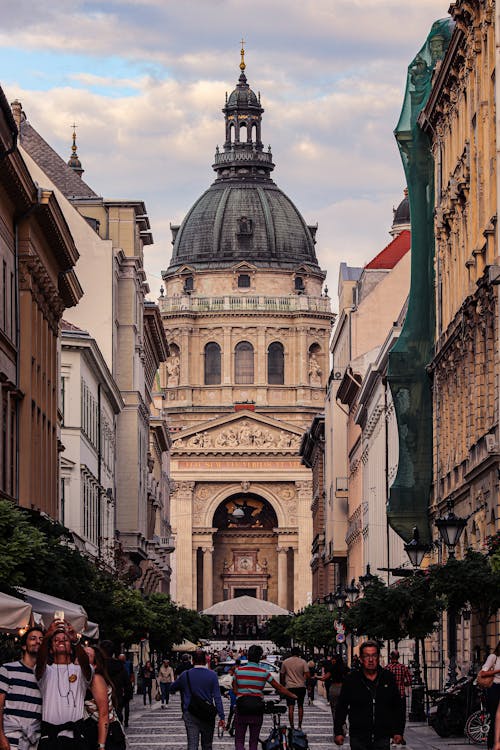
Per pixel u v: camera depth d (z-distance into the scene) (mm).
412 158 75562
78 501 89625
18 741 23094
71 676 23188
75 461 89562
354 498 135750
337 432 149375
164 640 117062
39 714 23250
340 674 52844
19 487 62844
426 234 75438
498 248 54125
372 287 131750
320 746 48531
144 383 135625
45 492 69312
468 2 58844
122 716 60906
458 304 66812
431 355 75312
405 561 88250
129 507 123562
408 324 75750
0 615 32656
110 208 120250
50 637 23266
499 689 26609
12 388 60562
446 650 68188
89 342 90250
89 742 25094
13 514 42500
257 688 37031
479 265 59031
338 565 160625
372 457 112438
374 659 26234
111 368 111250
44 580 47375
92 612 59812
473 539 61344
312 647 121188
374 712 26062
